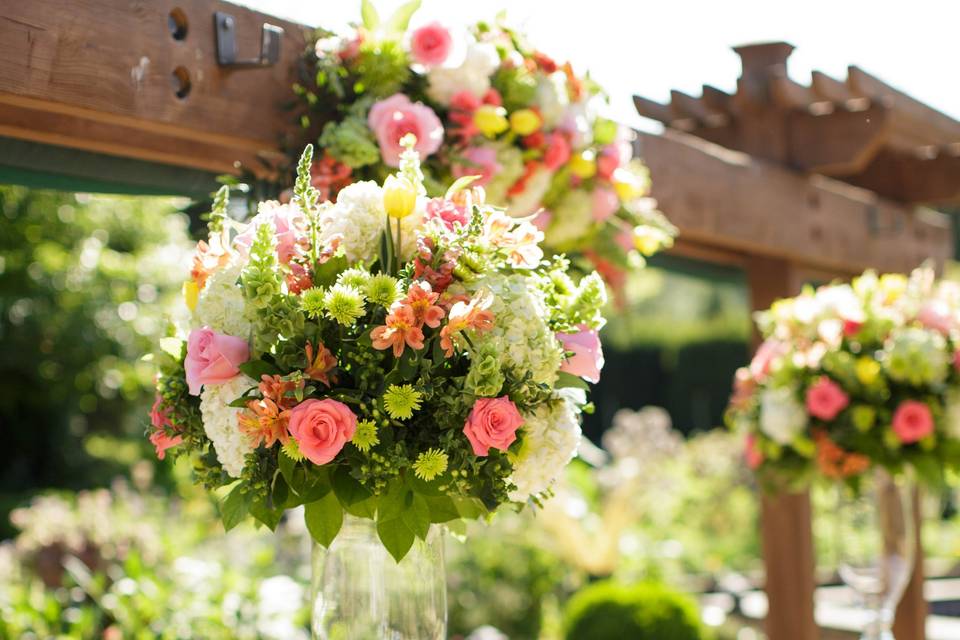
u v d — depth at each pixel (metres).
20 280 7.24
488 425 1.30
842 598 6.03
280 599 3.96
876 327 2.88
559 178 2.28
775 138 3.51
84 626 3.54
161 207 7.49
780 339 3.03
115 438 8.27
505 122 2.06
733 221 3.19
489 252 1.41
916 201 4.26
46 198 7.04
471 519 1.49
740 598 6.74
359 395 1.32
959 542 8.19
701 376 13.73
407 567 1.48
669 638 5.08
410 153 1.44
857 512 2.92
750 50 3.45
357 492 1.35
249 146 2.04
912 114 3.63
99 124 2.14
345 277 1.33
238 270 1.40
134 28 1.80
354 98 2.06
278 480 1.36
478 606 5.86
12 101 1.66
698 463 8.80
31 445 8.61
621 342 13.95
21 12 1.64
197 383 1.36
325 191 1.97
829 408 2.83
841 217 3.77
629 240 2.43
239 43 1.99
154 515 5.46
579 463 7.44
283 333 1.32
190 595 3.80
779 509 3.51
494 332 1.36
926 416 2.77
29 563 4.34
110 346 7.45
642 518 8.03
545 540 6.15
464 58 2.06
